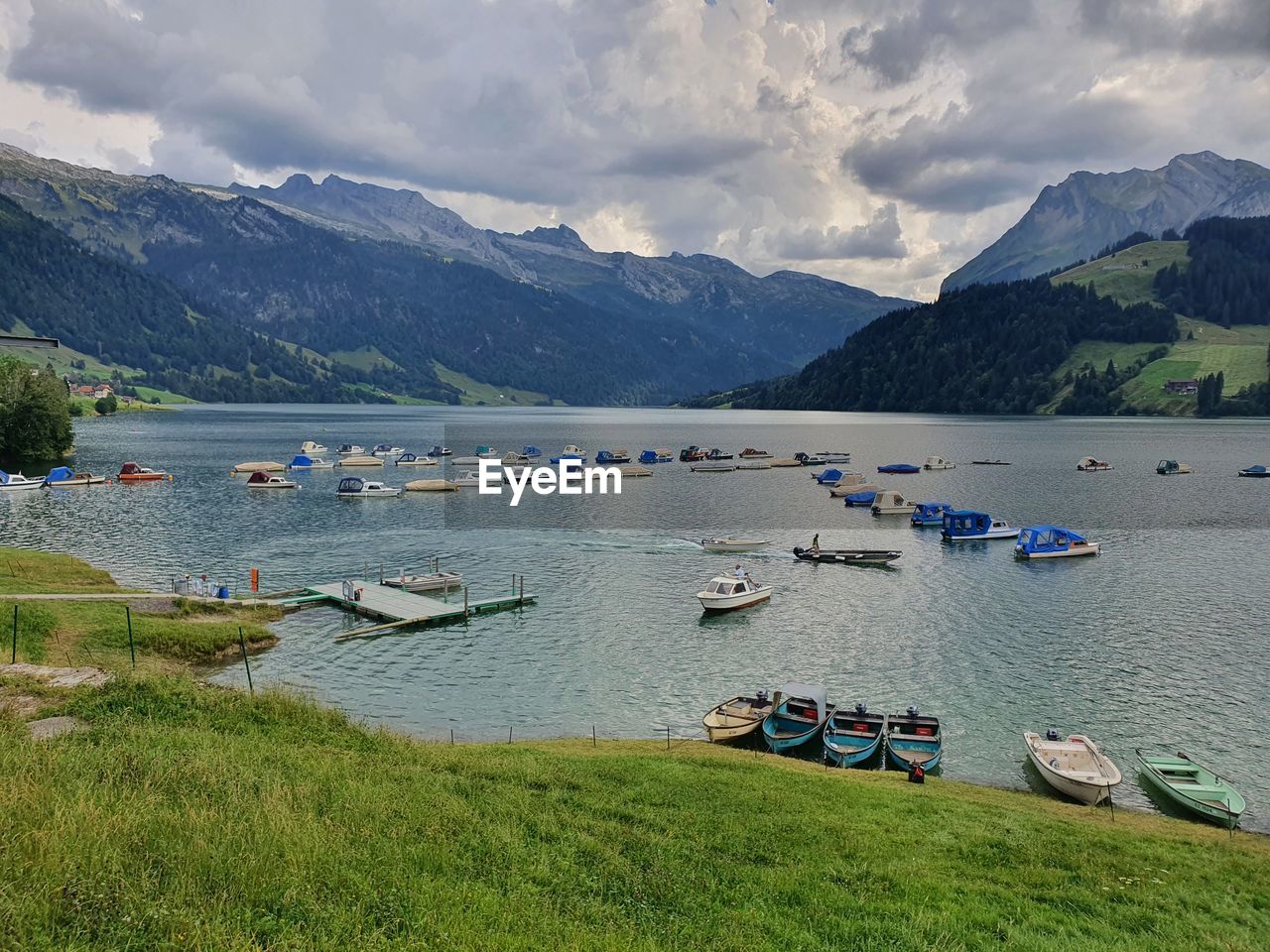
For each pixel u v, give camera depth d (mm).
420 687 47531
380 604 63125
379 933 13570
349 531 99000
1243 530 100188
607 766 32031
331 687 47281
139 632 49812
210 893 14078
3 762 18938
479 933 14203
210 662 50250
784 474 169750
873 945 16859
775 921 17656
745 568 80188
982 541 95625
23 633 45281
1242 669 50719
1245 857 27422
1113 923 19906
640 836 22531
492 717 43219
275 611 61656
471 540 93625
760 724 40938
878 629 59875
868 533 101938
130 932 12352
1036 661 52438
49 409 157750
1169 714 44094
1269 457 187250
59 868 13648
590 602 67125
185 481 143375
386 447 195125
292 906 14133
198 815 17078
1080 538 86062
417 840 18766
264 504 119812
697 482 155625
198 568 76250
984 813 29781
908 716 41750
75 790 17672
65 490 129875
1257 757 39250
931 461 168875
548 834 21328
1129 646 55500
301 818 18203
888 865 22641
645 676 49812
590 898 17375
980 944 17547
